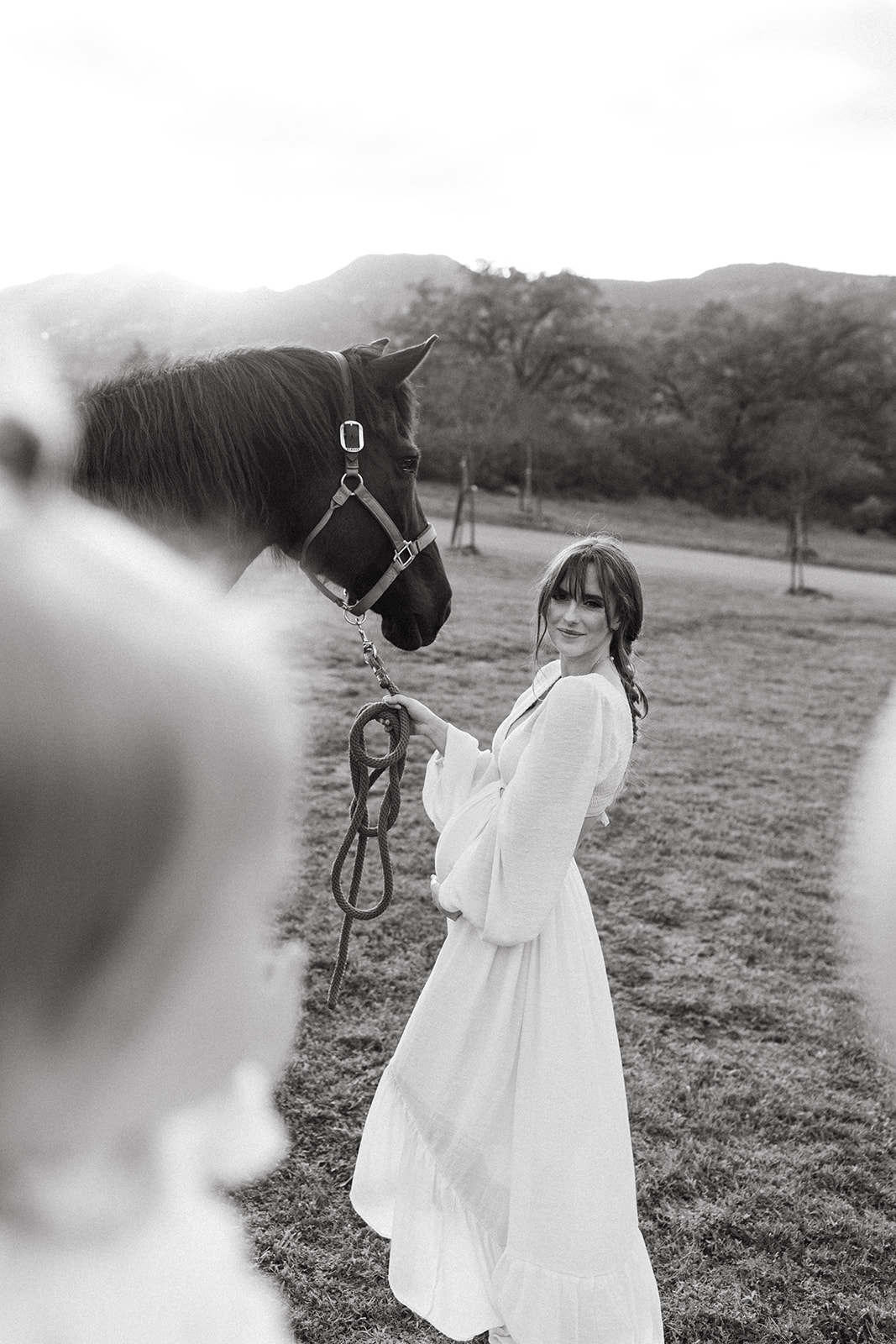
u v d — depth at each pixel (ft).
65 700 0.84
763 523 138.21
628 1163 6.19
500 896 5.91
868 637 46.19
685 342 176.24
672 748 22.91
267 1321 1.47
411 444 8.44
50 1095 0.99
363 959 11.42
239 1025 1.11
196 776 0.90
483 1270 6.29
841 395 156.87
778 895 14.65
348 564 8.48
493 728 23.47
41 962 0.87
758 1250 7.68
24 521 1.00
